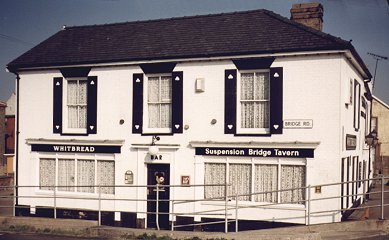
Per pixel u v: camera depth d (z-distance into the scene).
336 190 12.34
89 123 15.23
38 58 16.14
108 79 15.06
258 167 13.23
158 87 14.66
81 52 15.83
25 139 16.14
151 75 14.67
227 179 13.52
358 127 16.91
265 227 12.97
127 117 14.79
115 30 16.70
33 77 16.14
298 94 12.84
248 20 14.79
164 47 14.71
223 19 15.30
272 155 13.02
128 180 14.61
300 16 15.30
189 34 15.05
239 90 13.62
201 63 13.95
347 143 13.64
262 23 14.35
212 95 13.80
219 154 13.61
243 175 13.42
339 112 12.41
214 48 13.84
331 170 12.38
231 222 13.41
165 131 14.45
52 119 15.81
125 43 15.63
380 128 38.25
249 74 13.61
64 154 15.59
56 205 15.51
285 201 12.91
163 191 14.35
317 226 11.88
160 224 14.28
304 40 12.89
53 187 15.68
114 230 12.06
